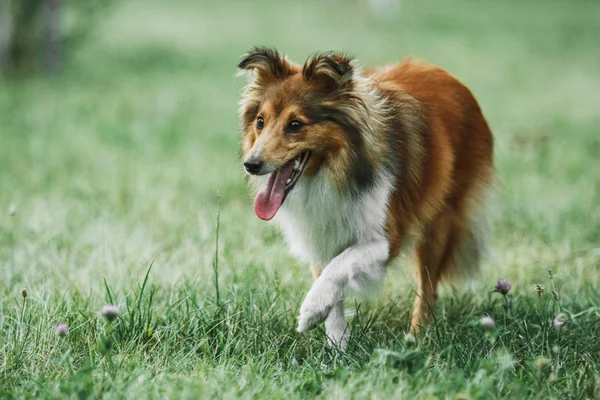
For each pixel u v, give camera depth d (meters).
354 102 7.18
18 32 26.12
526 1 52.91
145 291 8.55
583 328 7.71
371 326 7.85
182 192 13.09
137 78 26.41
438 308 8.58
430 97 8.29
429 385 6.32
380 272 7.33
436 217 8.19
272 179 7.23
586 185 13.58
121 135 17.41
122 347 7.25
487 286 9.12
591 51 33.59
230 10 48.59
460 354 7.11
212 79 26.72
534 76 27.97
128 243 10.27
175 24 41.09
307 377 6.54
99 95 23.11
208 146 16.81
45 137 17.17
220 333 7.43
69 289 8.45
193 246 10.20
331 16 45.22
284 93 7.21
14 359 6.93
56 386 6.27
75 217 11.51
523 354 7.28
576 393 6.38
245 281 8.70
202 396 6.16
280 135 7.09
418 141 7.82
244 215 11.75
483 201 8.70
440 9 49.09
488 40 36.56
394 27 40.97
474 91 24.89
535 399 6.18
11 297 8.36
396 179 7.53
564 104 22.83
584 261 9.95
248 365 6.86
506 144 17.03
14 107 20.59
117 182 13.55
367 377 6.45
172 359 7.10
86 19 32.72
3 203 12.10
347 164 7.18
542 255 10.30
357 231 7.36
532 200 12.58
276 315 7.90
